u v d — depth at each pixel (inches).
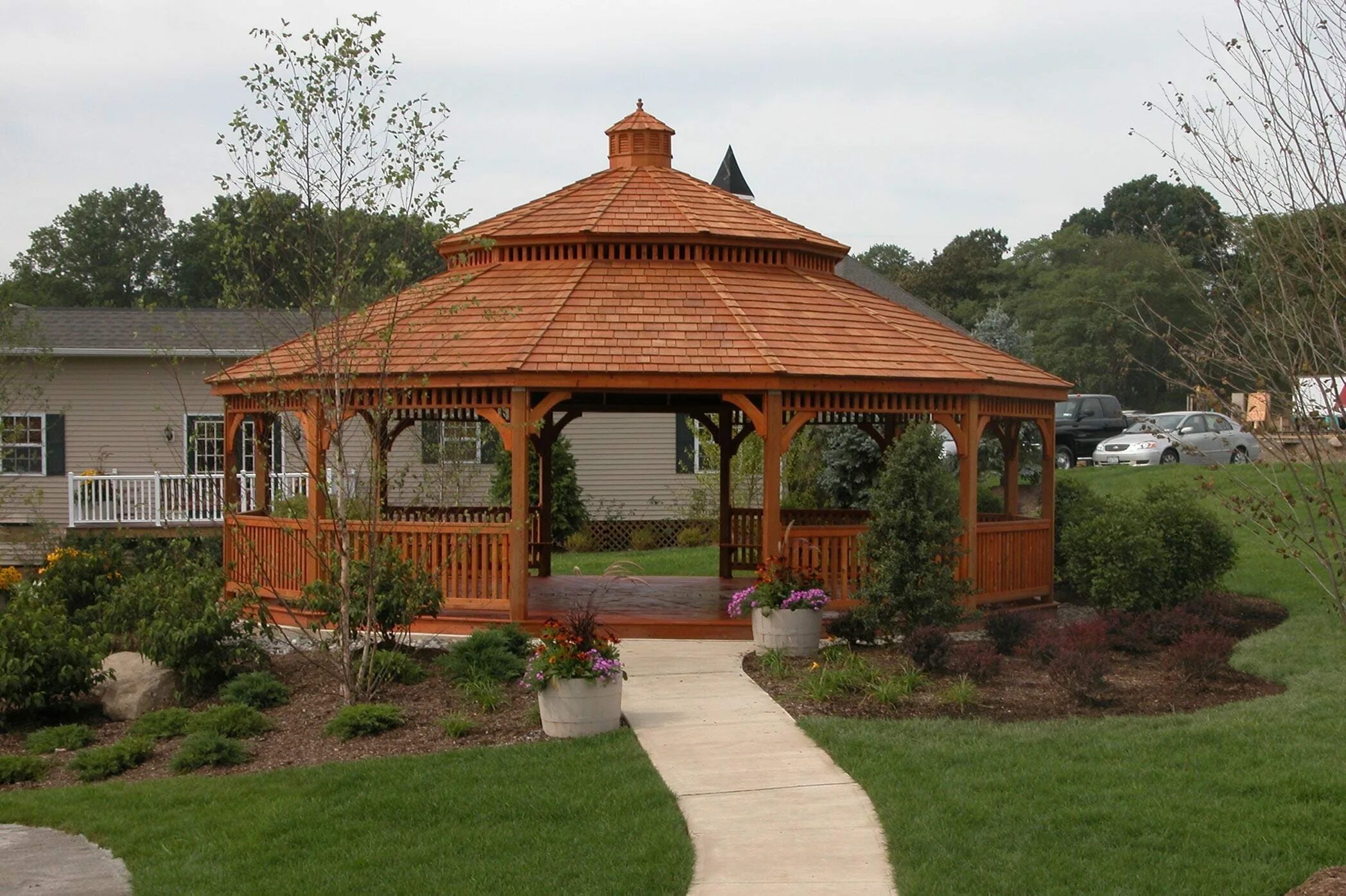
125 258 2400.3
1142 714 394.0
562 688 373.7
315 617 555.5
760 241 626.5
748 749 358.3
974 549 561.9
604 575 614.5
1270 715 378.3
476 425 809.5
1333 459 307.0
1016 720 386.3
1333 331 291.6
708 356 527.5
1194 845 269.6
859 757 342.3
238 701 430.3
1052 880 254.1
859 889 256.2
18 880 280.5
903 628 475.5
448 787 328.2
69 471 1016.9
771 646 480.1
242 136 417.1
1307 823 280.2
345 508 432.1
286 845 293.6
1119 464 1266.0
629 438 1114.1
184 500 914.1
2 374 933.2
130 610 502.3
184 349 983.6
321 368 433.1
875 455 944.3
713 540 1076.5
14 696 429.4
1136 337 1886.1
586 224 614.9
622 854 278.2
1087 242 2401.6
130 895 270.4
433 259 769.6
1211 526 575.5
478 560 538.0
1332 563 316.5
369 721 390.0
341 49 411.8
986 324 1337.4
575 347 528.4
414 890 263.9
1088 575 577.0
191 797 331.6
